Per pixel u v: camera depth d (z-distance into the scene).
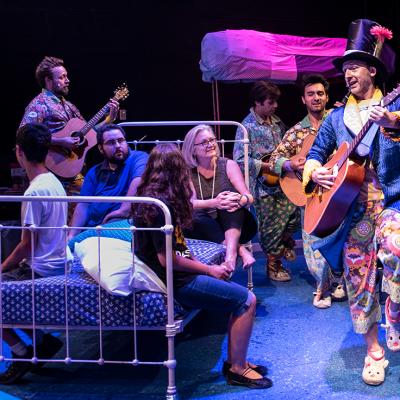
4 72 10.30
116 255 2.95
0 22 9.94
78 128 4.95
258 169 4.85
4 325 3.06
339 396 2.94
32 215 3.08
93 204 4.18
